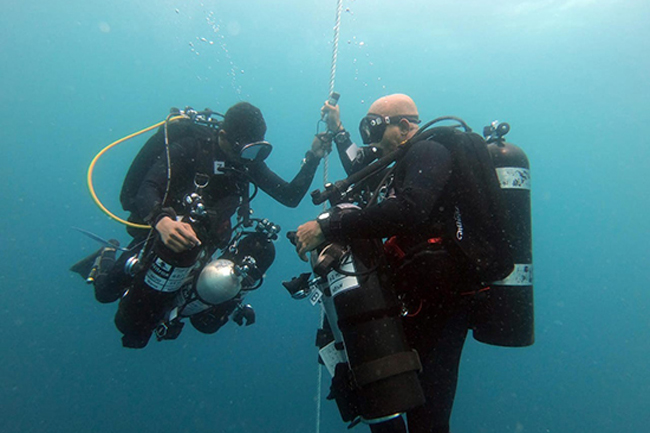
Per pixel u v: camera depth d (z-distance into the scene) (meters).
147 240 2.60
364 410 1.63
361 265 1.77
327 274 1.85
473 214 1.91
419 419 2.25
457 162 1.92
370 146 2.48
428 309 2.19
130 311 2.54
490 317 2.35
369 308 1.68
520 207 2.52
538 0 11.48
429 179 1.70
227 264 2.73
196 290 2.67
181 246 2.15
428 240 1.97
